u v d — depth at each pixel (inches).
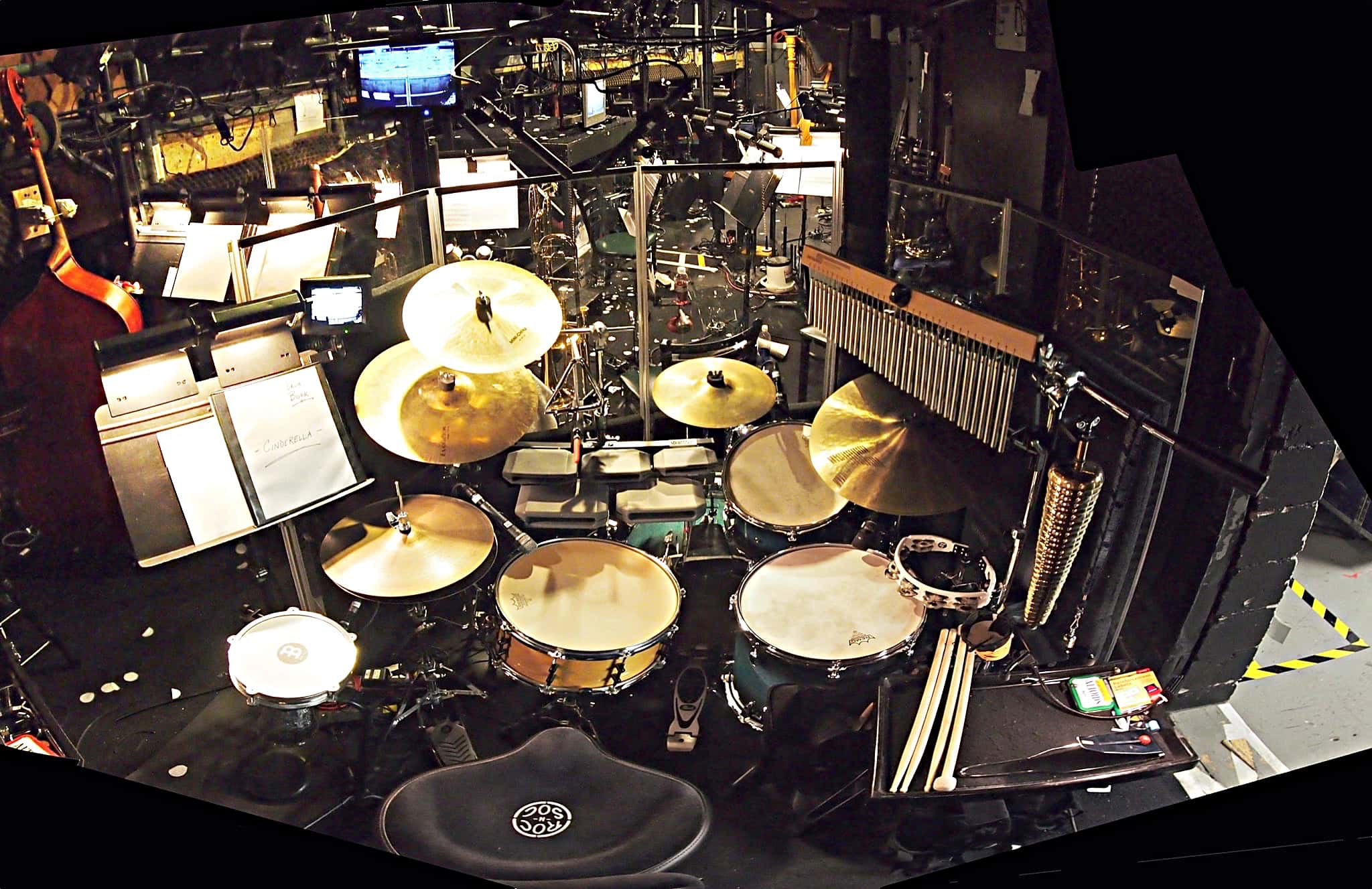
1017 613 109.7
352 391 138.2
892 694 108.3
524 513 134.8
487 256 134.5
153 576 127.1
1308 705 102.6
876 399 123.0
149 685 119.3
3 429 116.3
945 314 96.4
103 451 113.8
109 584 126.3
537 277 136.3
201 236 121.6
